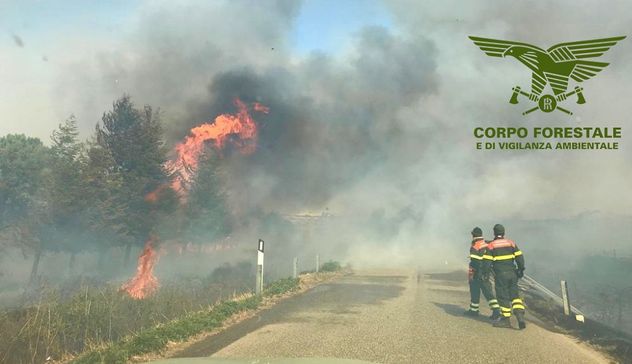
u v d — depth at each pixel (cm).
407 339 708
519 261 838
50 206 2278
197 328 754
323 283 1438
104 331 838
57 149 2391
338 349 645
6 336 738
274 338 712
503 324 827
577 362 604
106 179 2516
